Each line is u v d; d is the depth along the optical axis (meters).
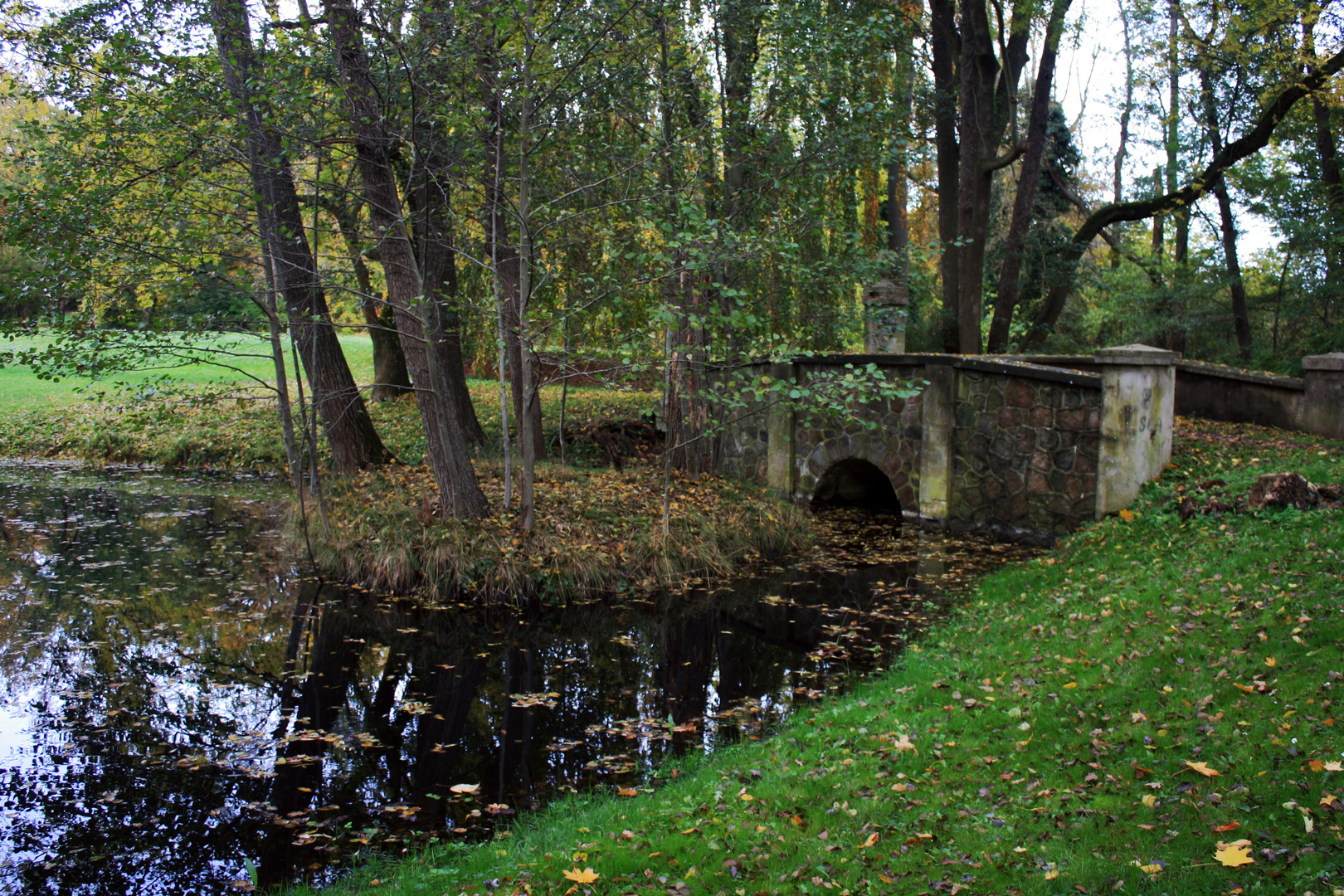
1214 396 11.59
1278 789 3.36
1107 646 5.47
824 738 5.01
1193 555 6.91
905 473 11.83
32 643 7.67
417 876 3.91
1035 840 3.44
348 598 8.95
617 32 8.50
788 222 10.45
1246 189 17.59
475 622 8.30
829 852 3.60
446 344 14.10
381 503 10.38
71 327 7.98
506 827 4.58
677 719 6.02
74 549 10.81
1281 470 8.39
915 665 6.20
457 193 10.76
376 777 5.27
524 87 8.06
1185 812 3.38
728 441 14.08
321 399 10.09
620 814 4.36
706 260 8.08
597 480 11.52
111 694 6.61
